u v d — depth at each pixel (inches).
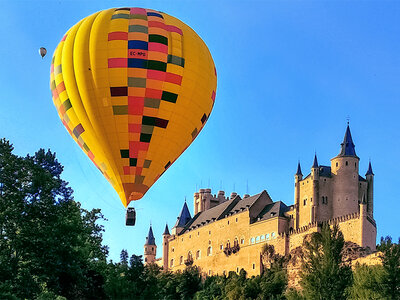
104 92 3041.3
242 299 7170.3
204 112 3230.8
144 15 3154.5
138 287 5492.1
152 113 3068.4
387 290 4650.6
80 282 3703.3
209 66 3218.5
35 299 3681.1
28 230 3472.0
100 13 3181.6
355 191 7765.8
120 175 3132.4
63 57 3117.6
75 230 3678.6
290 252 7854.3
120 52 3041.3
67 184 3823.8
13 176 3585.1
